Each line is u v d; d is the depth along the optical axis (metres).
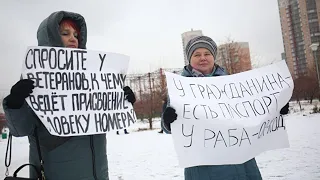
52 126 2.11
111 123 2.38
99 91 2.40
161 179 5.72
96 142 2.31
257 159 6.55
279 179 4.98
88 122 2.28
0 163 8.27
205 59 2.68
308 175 5.04
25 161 8.42
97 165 2.28
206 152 2.32
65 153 2.13
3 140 19.78
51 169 2.09
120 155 9.02
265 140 2.48
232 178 2.35
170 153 8.61
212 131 2.37
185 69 2.80
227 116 2.44
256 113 2.52
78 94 2.30
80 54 2.38
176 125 2.32
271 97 2.62
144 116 30.89
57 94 2.22
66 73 2.29
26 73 2.14
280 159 6.35
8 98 1.87
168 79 2.46
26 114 2.05
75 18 2.51
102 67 2.48
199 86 2.55
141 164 7.30
